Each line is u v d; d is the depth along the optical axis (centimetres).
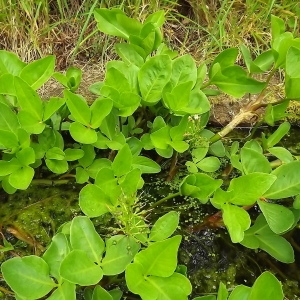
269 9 129
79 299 100
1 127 103
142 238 96
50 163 104
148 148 107
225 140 118
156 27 108
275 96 122
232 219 97
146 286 90
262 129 120
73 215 108
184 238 106
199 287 103
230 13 132
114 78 105
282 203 111
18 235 105
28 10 126
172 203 110
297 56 104
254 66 108
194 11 132
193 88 108
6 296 100
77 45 125
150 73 106
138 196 106
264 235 101
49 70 106
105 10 111
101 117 103
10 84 103
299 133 121
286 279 104
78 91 120
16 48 126
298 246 107
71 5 131
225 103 121
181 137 105
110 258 93
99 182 99
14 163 102
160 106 110
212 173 113
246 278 104
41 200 109
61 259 94
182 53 129
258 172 97
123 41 127
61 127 110
